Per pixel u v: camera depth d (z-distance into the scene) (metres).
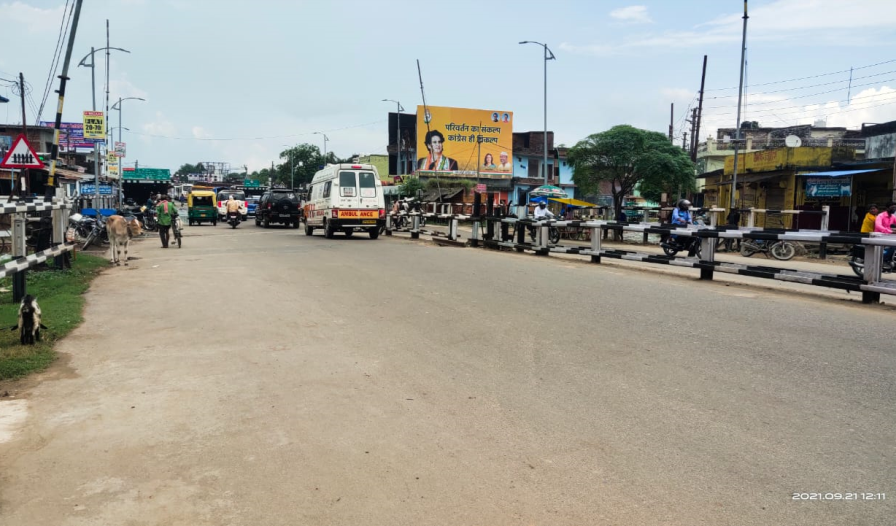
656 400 4.95
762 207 30.31
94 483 3.73
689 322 7.39
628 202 47.62
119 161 41.50
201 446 4.23
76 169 41.75
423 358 6.26
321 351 6.58
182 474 3.84
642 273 12.24
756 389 5.12
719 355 6.05
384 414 4.78
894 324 7.23
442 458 4.02
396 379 5.62
